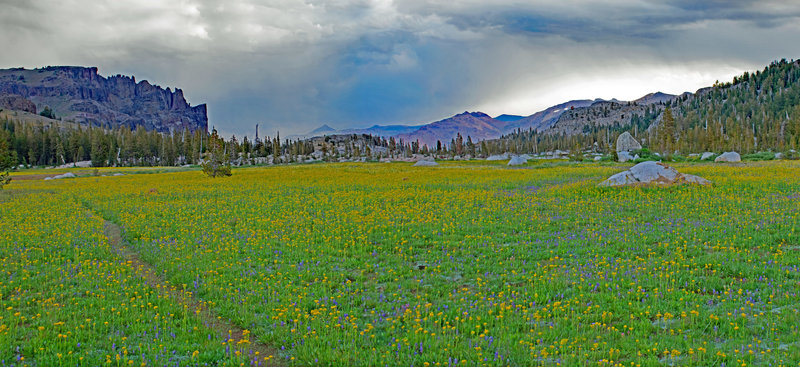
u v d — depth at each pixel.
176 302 13.89
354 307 13.15
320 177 66.19
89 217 32.38
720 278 14.34
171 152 192.88
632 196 31.98
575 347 10.03
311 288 14.88
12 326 11.51
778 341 9.77
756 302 12.20
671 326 11.08
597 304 12.59
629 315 11.72
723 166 64.00
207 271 16.84
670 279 14.41
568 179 49.75
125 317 12.45
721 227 20.83
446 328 11.32
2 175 65.06
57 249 21.22
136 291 14.70
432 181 53.31
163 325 11.91
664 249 17.94
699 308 11.96
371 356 9.73
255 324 12.10
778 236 18.56
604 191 34.72
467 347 10.17
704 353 9.34
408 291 14.56
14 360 9.77
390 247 20.42
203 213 31.81
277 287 15.01
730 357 9.09
